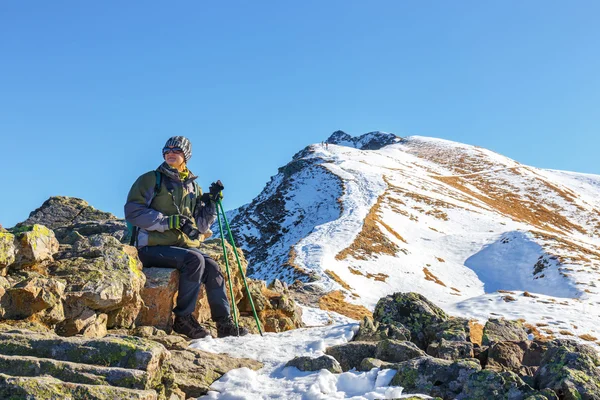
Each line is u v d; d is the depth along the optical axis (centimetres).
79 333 674
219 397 571
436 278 5491
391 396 553
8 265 677
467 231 7369
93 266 732
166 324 798
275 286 1806
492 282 5609
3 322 616
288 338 771
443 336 787
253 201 11488
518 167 13262
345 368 678
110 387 461
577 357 596
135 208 767
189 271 791
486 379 558
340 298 3688
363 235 6153
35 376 472
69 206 1605
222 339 755
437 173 12506
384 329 812
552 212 10300
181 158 795
